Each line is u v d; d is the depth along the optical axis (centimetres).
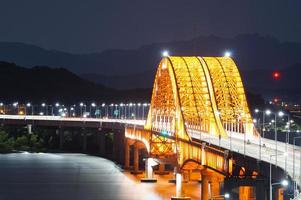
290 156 15762
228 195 15050
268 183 14075
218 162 16350
